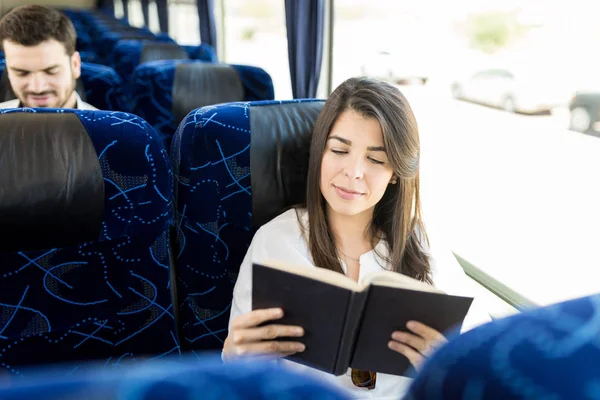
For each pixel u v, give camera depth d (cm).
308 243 109
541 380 22
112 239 99
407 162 99
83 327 102
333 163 99
